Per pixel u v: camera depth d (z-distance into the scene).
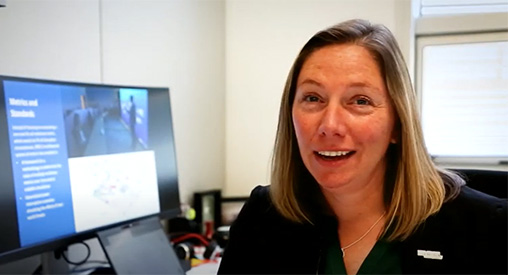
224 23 2.47
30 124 1.15
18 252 1.10
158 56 1.95
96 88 1.35
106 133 1.38
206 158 2.32
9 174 1.09
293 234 1.05
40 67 1.38
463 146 2.34
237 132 2.49
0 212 1.06
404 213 0.93
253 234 1.10
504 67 2.25
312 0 2.34
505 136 2.28
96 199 1.33
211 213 2.17
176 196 1.65
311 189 1.06
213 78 2.37
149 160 1.54
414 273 0.91
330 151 0.89
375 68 0.88
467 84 2.31
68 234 1.24
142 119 1.52
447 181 0.98
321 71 0.89
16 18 1.30
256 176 2.47
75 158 1.27
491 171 1.10
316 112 0.90
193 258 1.77
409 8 2.21
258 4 2.42
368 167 0.90
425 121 2.38
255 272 1.07
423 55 2.35
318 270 1.00
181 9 2.09
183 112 2.12
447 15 2.27
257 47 2.43
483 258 0.88
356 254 0.98
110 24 1.68
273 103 2.42
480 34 2.26
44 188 1.18
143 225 1.47
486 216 0.90
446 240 0.90
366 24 0.95
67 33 1.49
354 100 0.88
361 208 0.97
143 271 1.36
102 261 1.57
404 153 0.92
